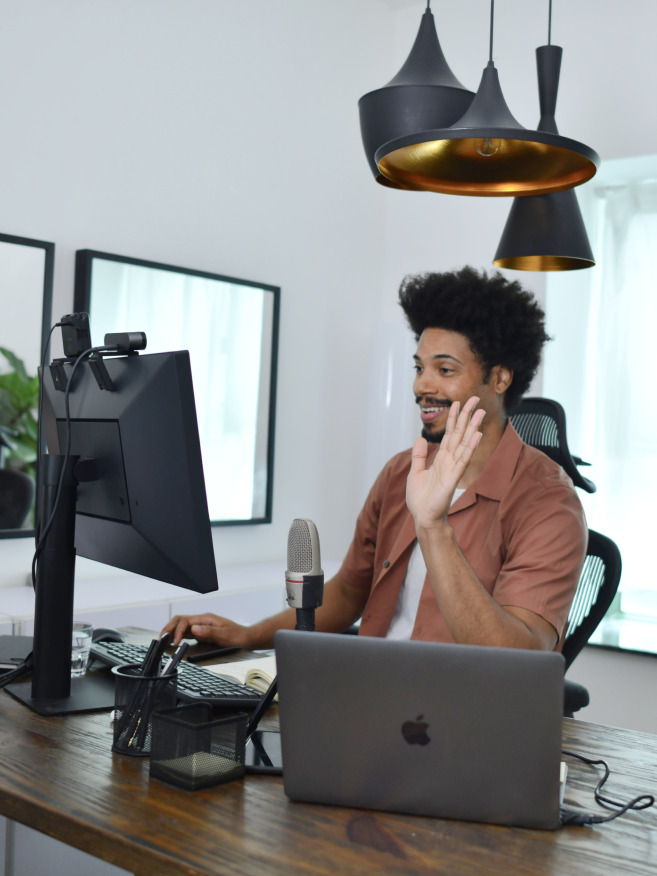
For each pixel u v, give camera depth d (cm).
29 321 303
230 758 110
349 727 102
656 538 385
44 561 141
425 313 177
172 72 350
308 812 101
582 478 245
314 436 417
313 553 123
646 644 365
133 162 338
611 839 97
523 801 99
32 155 306
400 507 194
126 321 332
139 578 331
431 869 88
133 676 118
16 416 301
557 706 97
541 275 406
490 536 173
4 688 150
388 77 454
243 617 321
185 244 357
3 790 105
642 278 391
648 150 374
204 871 86
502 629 142
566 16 397
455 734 99
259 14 385
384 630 187
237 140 377
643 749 129
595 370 401
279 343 398
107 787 106
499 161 146
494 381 178
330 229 422
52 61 311
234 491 375
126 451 134
